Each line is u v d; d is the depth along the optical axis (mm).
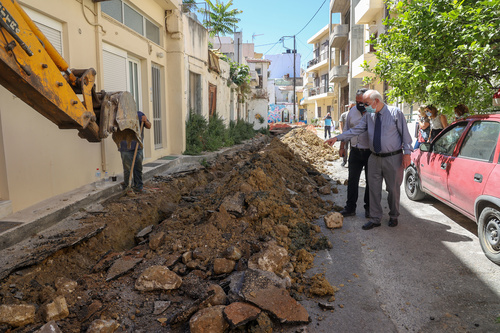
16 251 3883
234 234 4461
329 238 4910
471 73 5477
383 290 3535
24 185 4938
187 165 9969
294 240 4590
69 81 3498
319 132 32312
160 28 10562
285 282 3402
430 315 3105
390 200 5234
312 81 54875
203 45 15039
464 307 3201
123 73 8328
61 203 5203
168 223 5043
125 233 5199
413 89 5914
